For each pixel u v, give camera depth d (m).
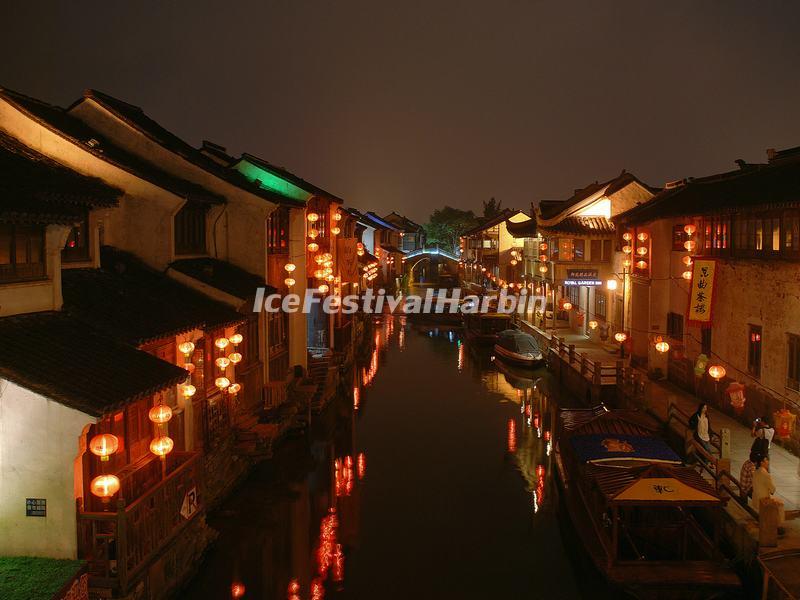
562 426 18.66
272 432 18.25
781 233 16.59
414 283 86.81
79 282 13.69
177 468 12.29
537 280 42.78
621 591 12.80
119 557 9.84
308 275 25.92
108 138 19.38
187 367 14.30
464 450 22.39
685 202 22.17
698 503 12.44
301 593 13.25
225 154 26.45
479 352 40.81
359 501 18.11
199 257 19.80
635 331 27.41
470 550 15.36
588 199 33.06
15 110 15.04
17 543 9.95
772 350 17.02
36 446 9.81
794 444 15.87
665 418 19.58
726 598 12.12
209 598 12.79
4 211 10.15
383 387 31.53
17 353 10.16
